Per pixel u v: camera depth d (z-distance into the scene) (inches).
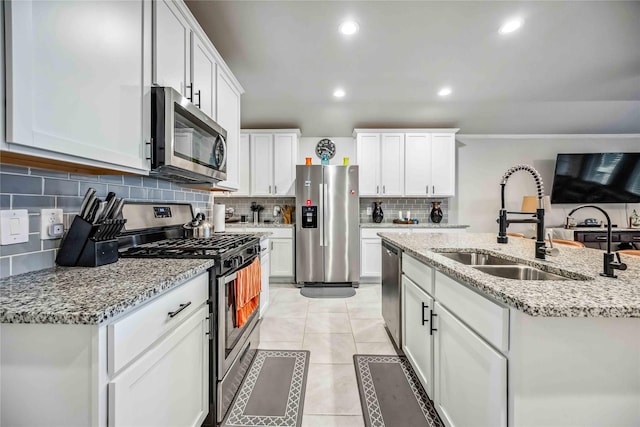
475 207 178.5
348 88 123.2
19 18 28.4
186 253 53.9
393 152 161.0
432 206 171.5
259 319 84.0
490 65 103.8
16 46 28.1
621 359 31.5
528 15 77.1
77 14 35.6
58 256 44.5
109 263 46.9
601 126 166.2
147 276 39.1
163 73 54.1
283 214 170.2
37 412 27.8
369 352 81.4
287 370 72.6
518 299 30.9
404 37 86.6
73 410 27.6
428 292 58.9
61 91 33.4
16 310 26.9
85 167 42.3
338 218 148.3
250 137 161.8
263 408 59.1
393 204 174.6
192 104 59.5
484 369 37.5
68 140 34.3
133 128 46.4
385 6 73.4
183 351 42.8
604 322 31.6
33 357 27.7
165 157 51.2
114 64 42.1
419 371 63.4
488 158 178.5
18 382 27.9
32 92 29.8
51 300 29.6
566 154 171.0
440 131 161.0
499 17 78.0
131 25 45.9
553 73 110.1
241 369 65.9
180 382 41.9
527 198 168.7
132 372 31.1
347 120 157.6
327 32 84.0
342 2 72.0
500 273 55.7
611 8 74.6
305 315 109.1
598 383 31.7
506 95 130.3
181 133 56.4
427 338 58.7
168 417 38.6
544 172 177.8
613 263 40.5
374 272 152.9
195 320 46.5
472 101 137.1
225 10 74.6
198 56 68.6
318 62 101.3
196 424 47.1
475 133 175.8
